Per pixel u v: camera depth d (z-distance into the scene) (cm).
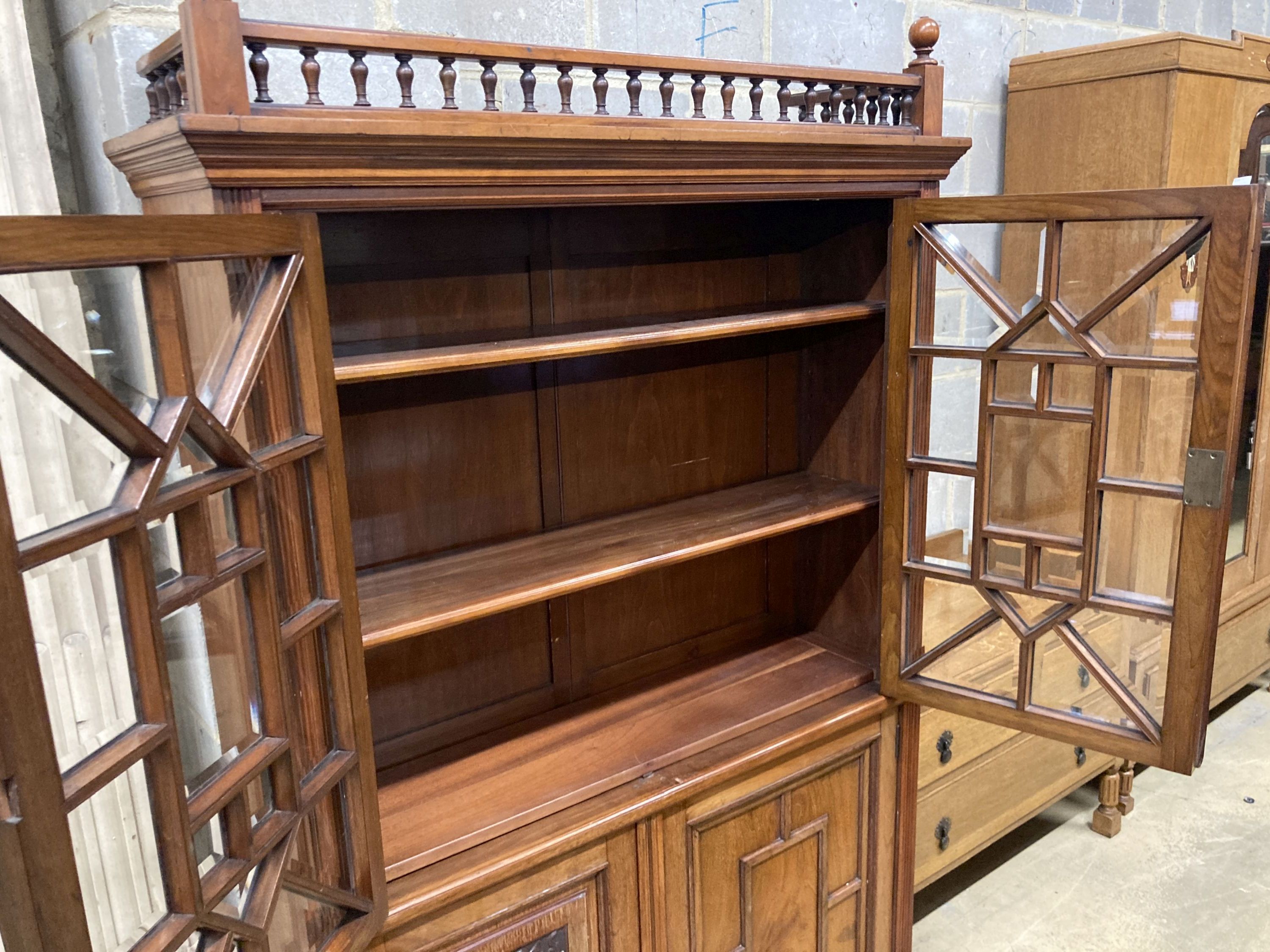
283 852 105
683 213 179
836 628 202
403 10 152
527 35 167
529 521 173
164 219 83
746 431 198
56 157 150
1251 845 253
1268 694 334
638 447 184
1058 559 158
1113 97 228
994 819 231
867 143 153
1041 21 257
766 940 178
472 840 142
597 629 185
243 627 100
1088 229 145
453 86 117
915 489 176
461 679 170
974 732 219
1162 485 145
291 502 109
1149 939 221
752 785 168
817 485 196
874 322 184
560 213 164
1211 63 222
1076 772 250
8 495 68
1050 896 237
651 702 182
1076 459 153
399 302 151
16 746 69
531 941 147
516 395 167
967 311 161
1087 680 159
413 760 166
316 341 108
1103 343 146
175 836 85
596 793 154
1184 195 134
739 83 199
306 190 109
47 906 72
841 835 186
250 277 99
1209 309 135
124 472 80
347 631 117
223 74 99
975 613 170
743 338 194
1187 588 144
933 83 162
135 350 83
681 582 195
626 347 142
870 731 185
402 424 156
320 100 109
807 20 207
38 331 70
